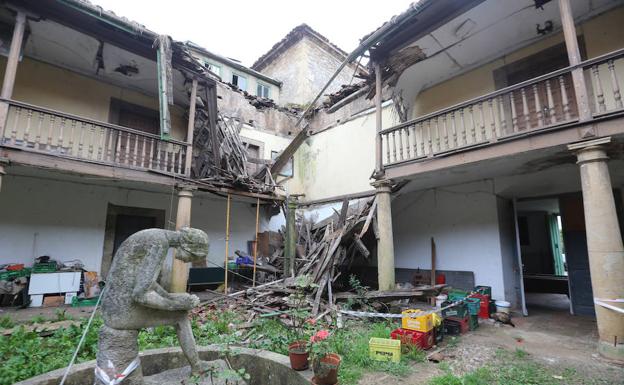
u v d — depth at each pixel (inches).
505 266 331.6
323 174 511.5
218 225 462.6
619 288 182.1
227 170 380.5
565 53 271.1
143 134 307.3
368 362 173.2
